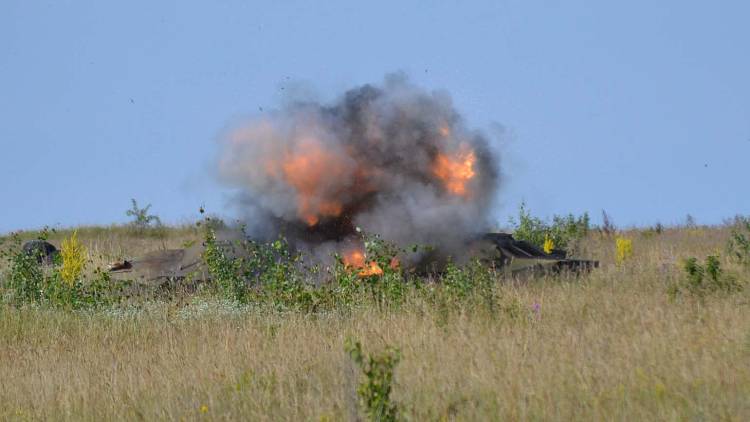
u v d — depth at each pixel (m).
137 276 79.06
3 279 85.31
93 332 63.38
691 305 55.94
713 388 37.06
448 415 36.81
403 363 44.03
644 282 68.00
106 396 44.31
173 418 39.72
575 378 39.56
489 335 49.12
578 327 50.72
